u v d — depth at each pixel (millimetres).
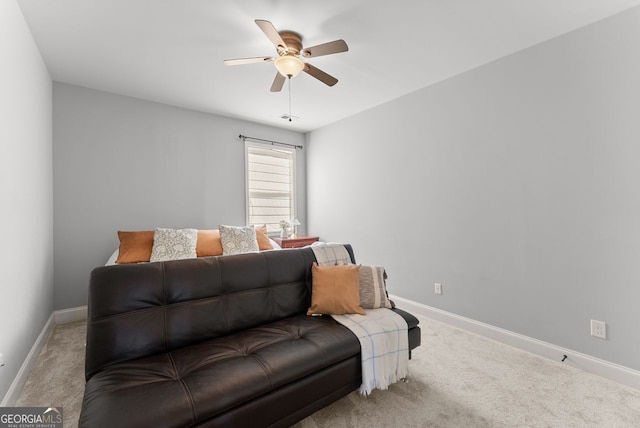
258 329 1722
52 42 2230
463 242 2748
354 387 1590
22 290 1873
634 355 1842
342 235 4156
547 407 1630
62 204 2893
